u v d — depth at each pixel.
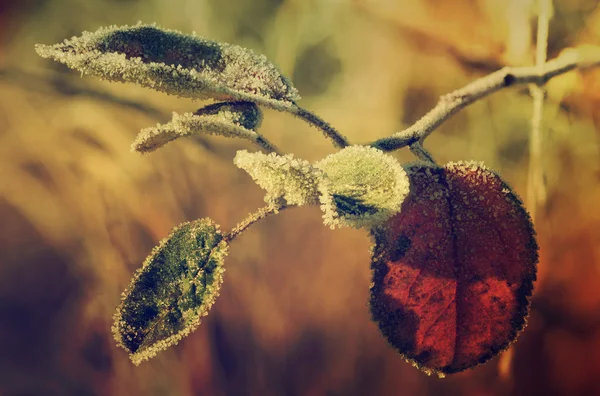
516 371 0.44
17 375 0.49
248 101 0.23
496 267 0.23
